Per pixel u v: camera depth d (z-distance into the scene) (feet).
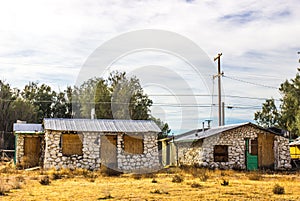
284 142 111.24
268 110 182.60
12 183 65.16
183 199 49.42
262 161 109.40
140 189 58.80
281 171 104.73
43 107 211.82
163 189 58.39
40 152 108.99
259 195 53.16
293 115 164.66
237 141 108.47
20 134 108.06
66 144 98.17
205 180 72.18
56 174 82.94
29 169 95.14
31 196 51.98
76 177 79.15
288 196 52.70
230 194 53.72
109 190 57.57
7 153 149.28
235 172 95.66
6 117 173.37
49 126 97.14
